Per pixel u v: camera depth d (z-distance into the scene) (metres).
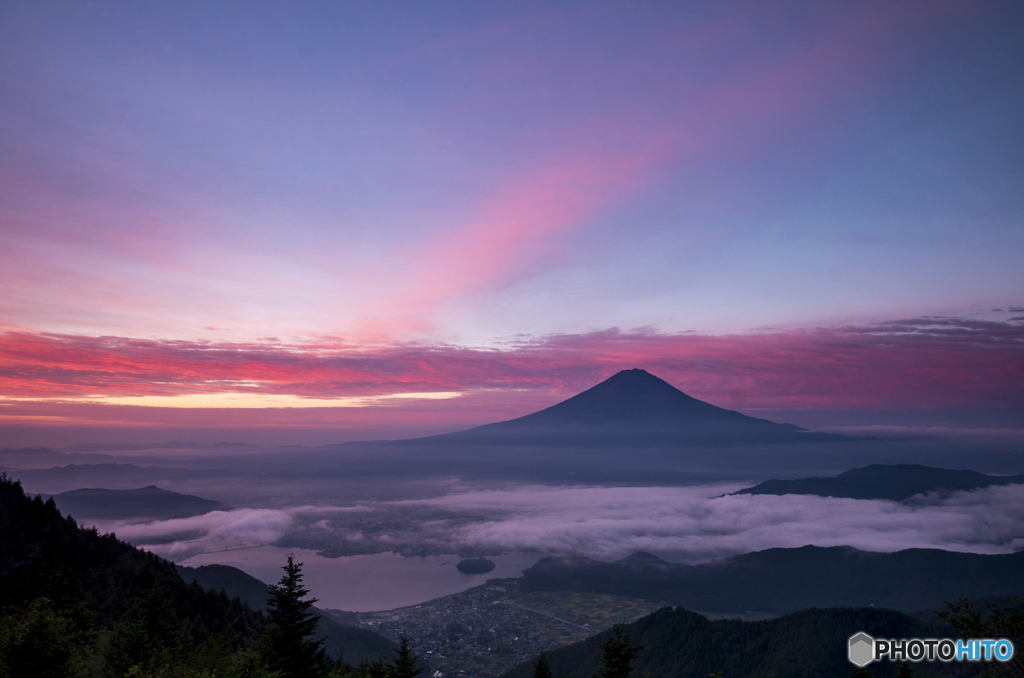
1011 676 17.20
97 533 98.00
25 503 91.31
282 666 46.31
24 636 30.67
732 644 157.50
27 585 61.16
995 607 18.14
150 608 57.88
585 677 137.38
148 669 41.72
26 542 83.00
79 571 83.31
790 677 132.62
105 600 77.44
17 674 29.59
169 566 101.44
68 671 31.81
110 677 39.88
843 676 132.12
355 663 143.38
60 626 32.62
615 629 45.53
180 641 59.56
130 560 92.81
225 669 37.91
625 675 42.81
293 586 49.56
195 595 91.94
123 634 47.22
